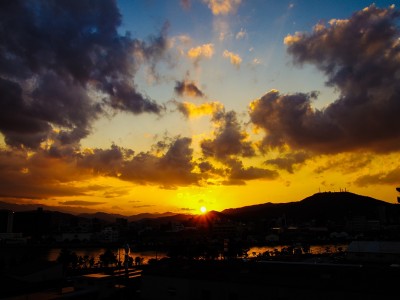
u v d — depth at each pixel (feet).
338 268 132.16
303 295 112.27
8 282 222.07
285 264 146.10
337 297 106.93
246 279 126.52
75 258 391.65
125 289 173.68
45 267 242.99
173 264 162.91
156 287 143.84
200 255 474.90
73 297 160.45
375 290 103.45
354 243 354.33
